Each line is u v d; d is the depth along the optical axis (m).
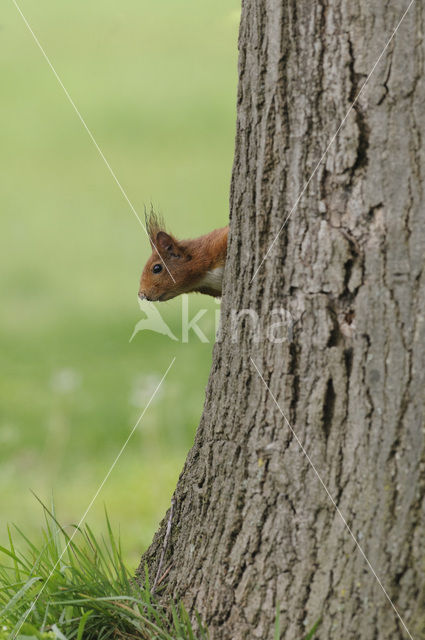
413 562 4.89
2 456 11.54
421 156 4.90
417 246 4.91
